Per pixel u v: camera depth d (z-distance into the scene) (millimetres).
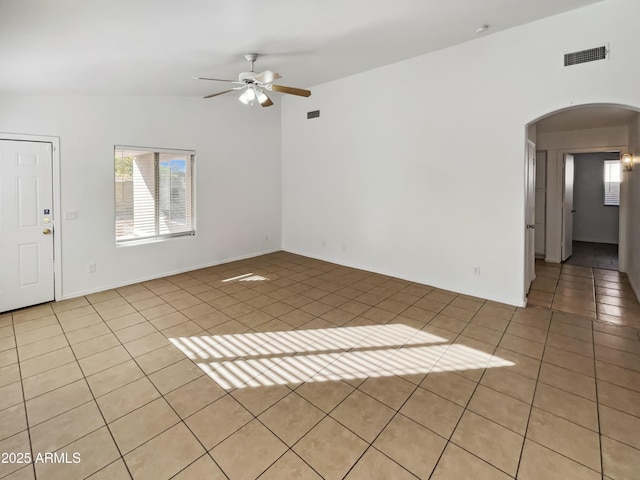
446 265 4367
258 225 6316
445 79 4113
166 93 4629
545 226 6059
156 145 4801
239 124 5836
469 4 2967
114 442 1867
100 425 1995
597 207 7754
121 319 3516
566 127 5332
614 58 3043
